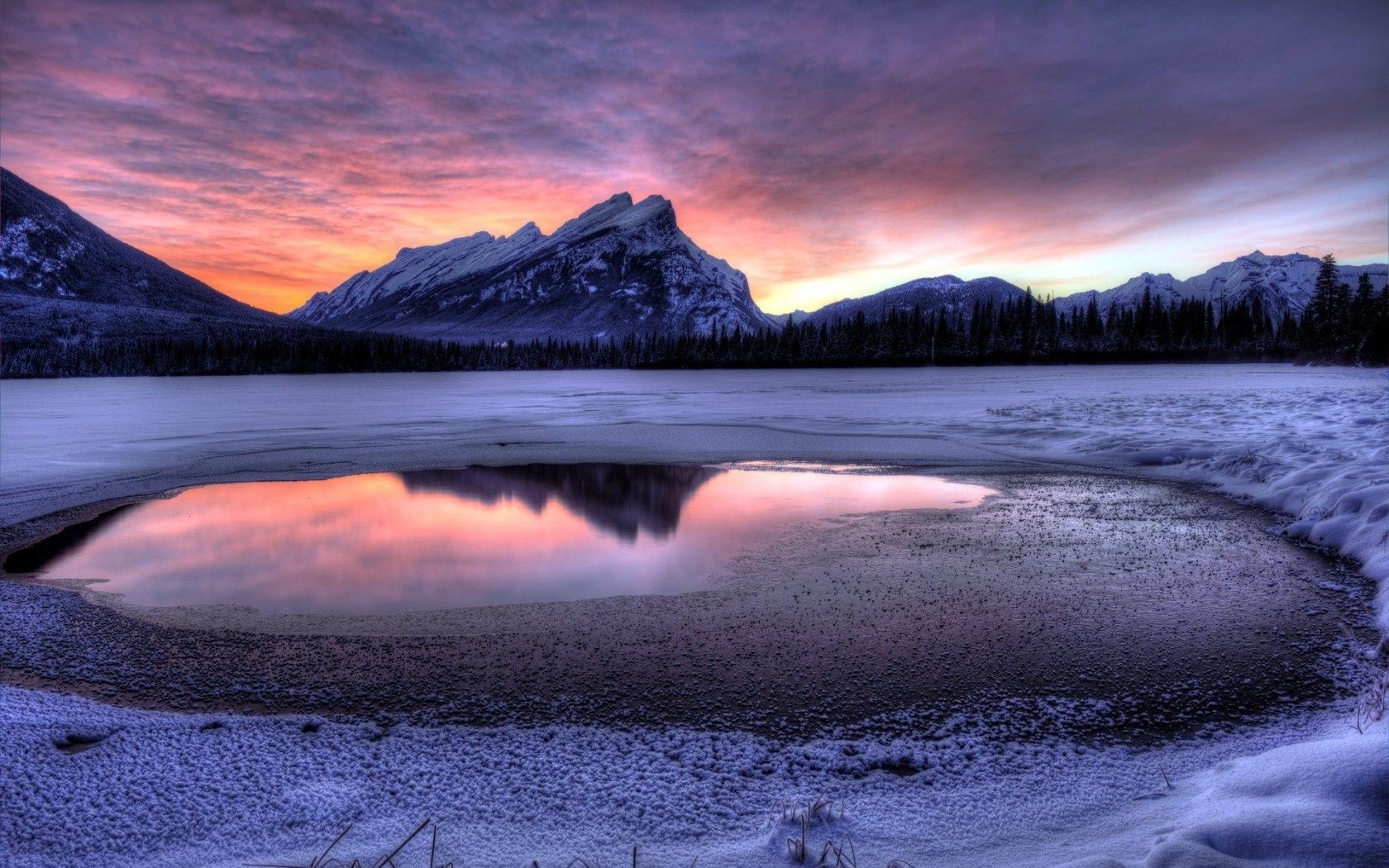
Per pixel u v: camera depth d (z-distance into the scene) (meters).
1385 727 3.68
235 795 3.26
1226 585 6.66
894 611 6.12
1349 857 2.17
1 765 3.55
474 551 8.67
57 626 6.01
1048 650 5.21
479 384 80.94
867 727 4.07
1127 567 7.34
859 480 13.45
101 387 74.50
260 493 13.02
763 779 3.44
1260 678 4.66
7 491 13.08
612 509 11.18
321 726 4.07
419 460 17.28
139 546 9.00
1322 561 7.43
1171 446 14.82
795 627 5.78
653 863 2.61
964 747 3.79
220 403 43.31
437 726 4.15
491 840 2.83
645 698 4.53
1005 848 2.69
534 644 5.53
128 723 4.11
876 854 2.66
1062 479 13.01
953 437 19.69
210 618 6.22
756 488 12.94
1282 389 35.88
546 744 3.84
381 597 6.80
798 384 62.94
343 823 3.00
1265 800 2.71
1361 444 12.19
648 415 30.44
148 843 2.88
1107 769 3.50
